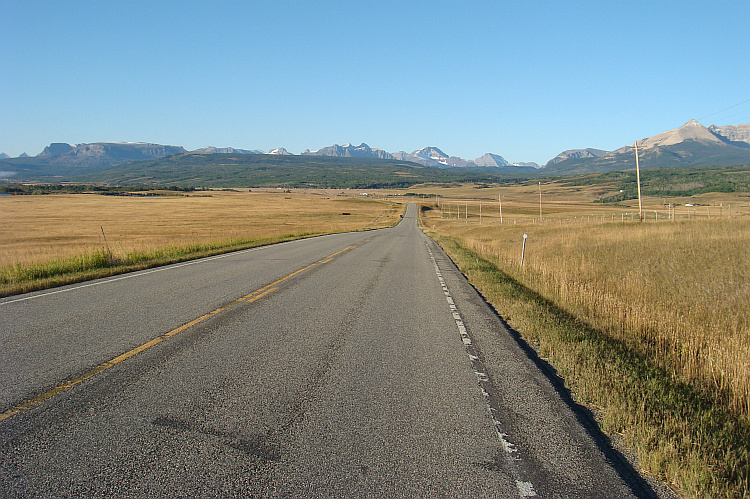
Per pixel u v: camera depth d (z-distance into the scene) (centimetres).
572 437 391
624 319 841
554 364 595
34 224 6675
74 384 472
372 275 1405
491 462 346
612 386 497
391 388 490
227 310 848
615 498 307
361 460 342
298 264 1609
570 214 9762
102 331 682
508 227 5006
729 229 2500
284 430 386
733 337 704
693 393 502
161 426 385
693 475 327
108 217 8231
